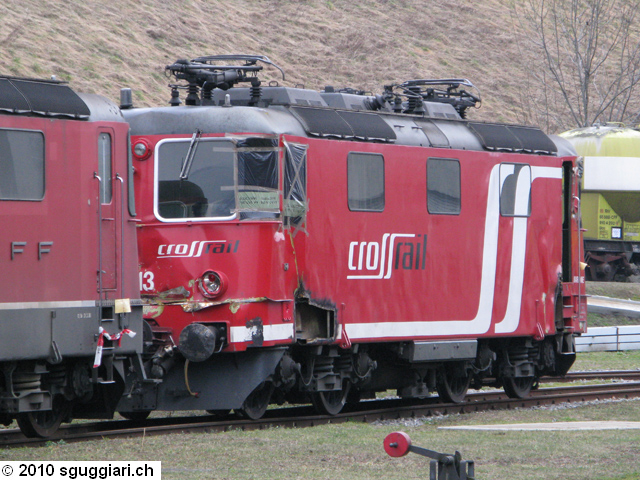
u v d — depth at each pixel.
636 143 131.12
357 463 38.72
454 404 61.81
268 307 49.53
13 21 142.12
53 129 41.69
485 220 62.59
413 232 57.88
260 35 185.75
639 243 134.00
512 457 40.06
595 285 126.75
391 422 54.78
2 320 39.28
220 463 38.25
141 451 40.25
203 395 50.47
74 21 152.00
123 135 44.84
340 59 187.50
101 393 46.28
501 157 63.91
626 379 80.38
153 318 50.38
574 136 134.25
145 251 51.00
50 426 44.47
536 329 66.56
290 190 50.75
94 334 42.78
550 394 70.75
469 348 61.53
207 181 50.47
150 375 49.84
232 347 49.19
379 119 57.34
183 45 164.75
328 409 55.66
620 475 36.50
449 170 60.28
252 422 50.03
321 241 52.56
